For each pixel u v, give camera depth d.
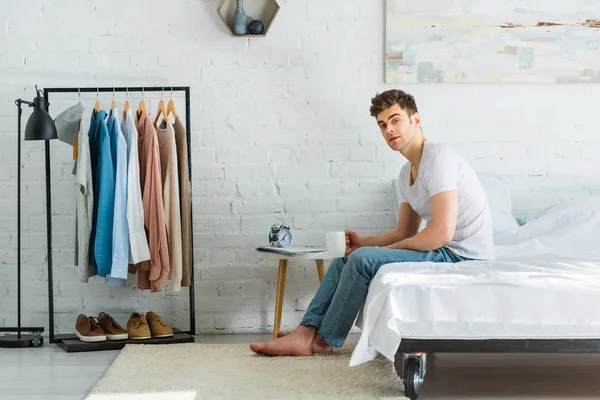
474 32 4.37
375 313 2.78
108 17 4.37
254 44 4.40
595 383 3.14
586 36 4.38
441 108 4.41
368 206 4.42
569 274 2.85
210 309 4.41
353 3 4.39
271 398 2.82
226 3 4.36
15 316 4.38
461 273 2.86
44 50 4.37
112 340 3.98
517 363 3.55
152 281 3.98
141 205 3.93
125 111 4.06
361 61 4.41
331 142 4.41
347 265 3.22
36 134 3.81
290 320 4.41
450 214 3.15
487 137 4.42
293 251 3.90
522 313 2.73
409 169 3.47
